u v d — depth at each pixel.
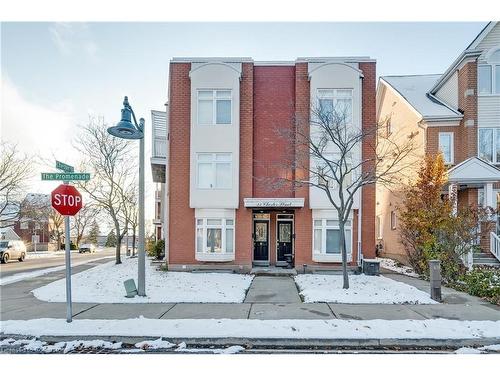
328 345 6.46
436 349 6.35
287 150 15.94
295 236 15.55
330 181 15.23
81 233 56.03
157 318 7.78
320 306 8.87
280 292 10.84
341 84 15.45
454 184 14.98
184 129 16.03
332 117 13.60
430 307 8.82
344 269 11.22
